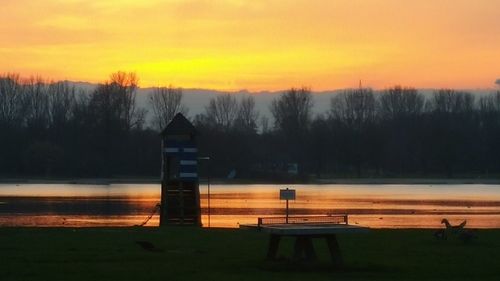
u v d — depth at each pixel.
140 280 19.77
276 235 23.23
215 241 29.28
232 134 173.62
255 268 21.98
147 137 174.50
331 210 79.00
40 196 105.44
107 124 173.12
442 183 168.00
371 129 187.75
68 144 172.12
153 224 56.00
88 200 95.94
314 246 27.89
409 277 20.80
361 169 187.75
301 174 177.00
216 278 20.06
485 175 182.88
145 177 169.12
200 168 166.62
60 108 181.75
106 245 27.23
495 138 183.88
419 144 184.38
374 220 64.00
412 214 72.88
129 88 182.12
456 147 182.75
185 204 49.97
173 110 189.00
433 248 27.17
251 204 88.50
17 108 179.75
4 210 75.94
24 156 164.00
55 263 22.66
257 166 173.00
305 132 189.75
